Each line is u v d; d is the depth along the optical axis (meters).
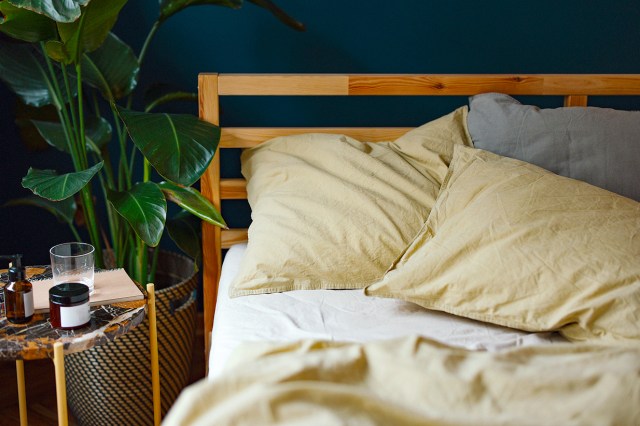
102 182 2.18
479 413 1.08
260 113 2.51
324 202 1.90
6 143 2.47
